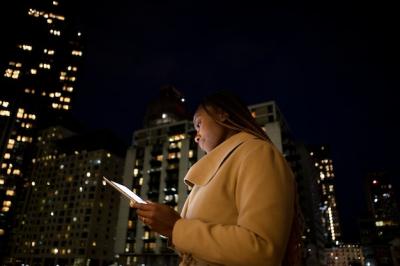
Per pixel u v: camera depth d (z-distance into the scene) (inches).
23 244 3880.4
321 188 7278.5
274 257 47.6
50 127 4653.1
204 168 67.5
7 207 3868.1
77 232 3577.8
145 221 55.7
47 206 3986.2
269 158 58.3
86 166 3956.7
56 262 3535.9
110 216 3762.3
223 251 48.3
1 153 4072.3
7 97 4527.6
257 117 2992.1
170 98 4188.0
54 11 6038.4
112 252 3661.4
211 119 74.0
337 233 6717.5
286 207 53.1
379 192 4717.0
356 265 4872.0
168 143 3425.2
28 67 5098.4
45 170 4291.3
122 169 4121.6
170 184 3154.5
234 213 57.7
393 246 3437.5
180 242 52.1
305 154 3634.4
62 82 5615.2
